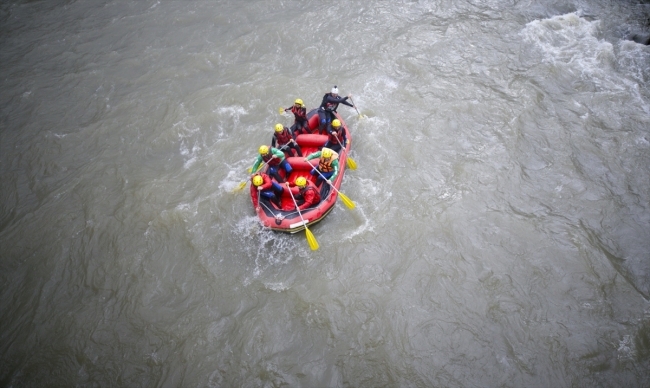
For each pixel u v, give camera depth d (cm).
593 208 935
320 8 1593
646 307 779
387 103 1224
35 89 1376
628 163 1012
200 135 1194
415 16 1520
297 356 764
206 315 828
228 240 945
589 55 1295
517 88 1221
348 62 1371
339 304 825
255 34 1504
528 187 986
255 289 861
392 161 1070
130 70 1422
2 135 1233
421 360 745
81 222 999
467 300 811
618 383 699
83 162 1147
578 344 743
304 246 920
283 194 952
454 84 1258
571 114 1135
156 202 1028
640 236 880
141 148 1173
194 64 1417
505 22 1443
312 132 1110
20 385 761
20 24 1659
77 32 1602
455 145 1094
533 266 848
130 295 869
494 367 728
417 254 886
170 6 1688
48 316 846
